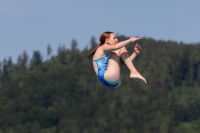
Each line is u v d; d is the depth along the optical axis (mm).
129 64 35312
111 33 35938
